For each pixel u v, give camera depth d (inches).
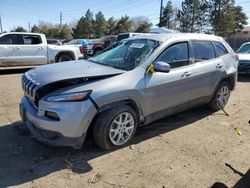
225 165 153.3
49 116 145.9
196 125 209.8
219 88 231.8
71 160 152.4
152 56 175.5
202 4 1947.6
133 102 164.9
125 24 2659.9
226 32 1870.1
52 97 144.7
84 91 146.2
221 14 1862.7
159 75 176.4
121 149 166.1
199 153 165.9
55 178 136.8
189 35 208.2
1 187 129.0
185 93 197.8
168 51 185.0
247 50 471.2
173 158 159.0
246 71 422.0
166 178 139.7
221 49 234.4
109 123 155.5
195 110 243.6
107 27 2783.0
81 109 144.4
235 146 177.0
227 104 269.7
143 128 199.2
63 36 2945.4
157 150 167.5
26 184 131.7
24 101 169.6
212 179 140.2
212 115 233.5
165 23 2265.0
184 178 140.3
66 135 144.4
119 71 164.6
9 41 445.4
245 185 135.9
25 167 144.9
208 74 213.2
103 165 149.0
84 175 139.9
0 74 446.0
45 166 146.4
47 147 165.3
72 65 178.2
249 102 281.4
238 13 2114.9
